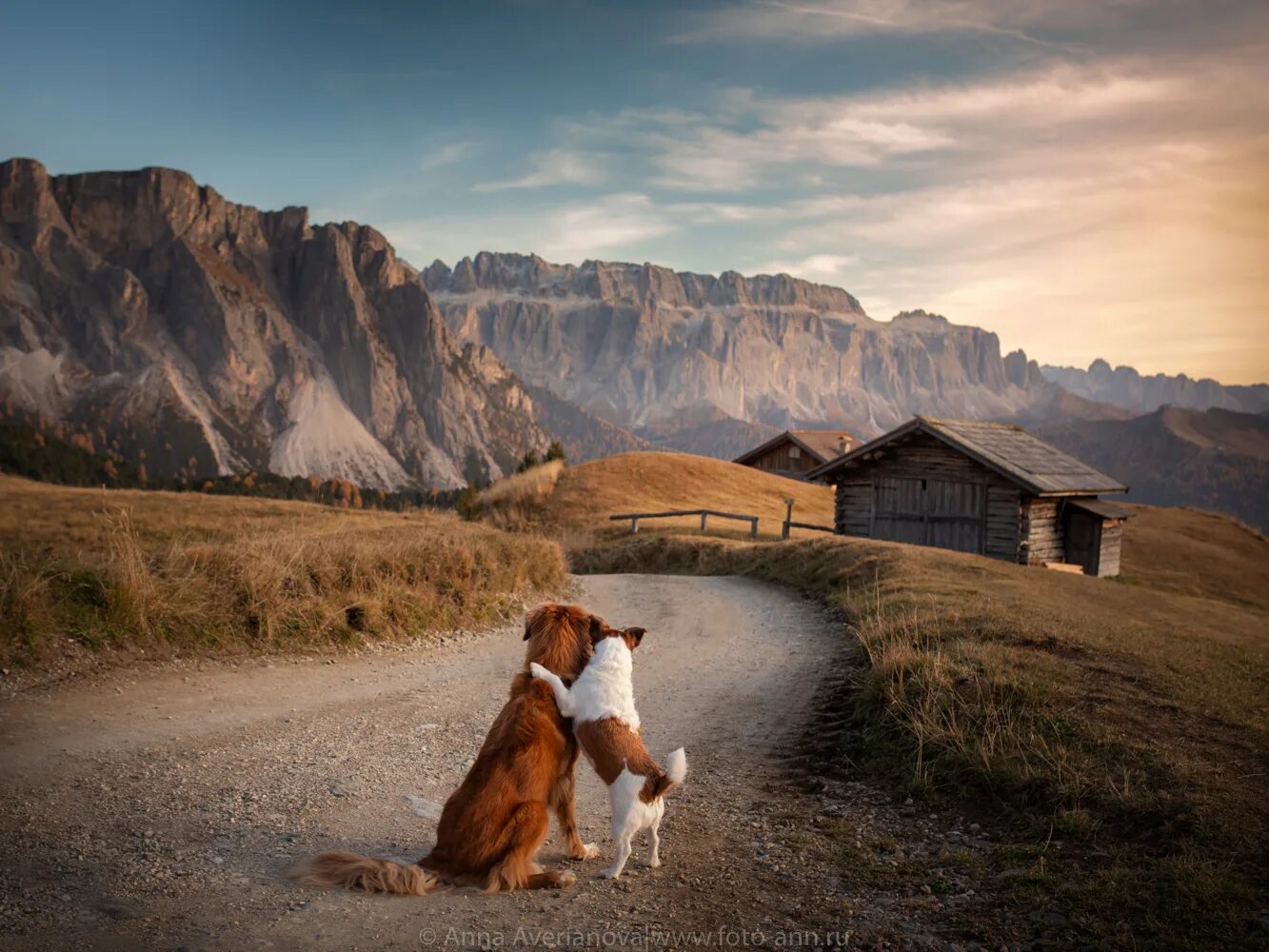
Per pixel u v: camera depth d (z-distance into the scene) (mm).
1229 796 5586
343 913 4160
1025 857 5125
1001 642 9812
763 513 42844
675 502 42844
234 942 3812
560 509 39625
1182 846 4961
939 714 7250
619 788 4840
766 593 18531
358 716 8383
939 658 8477
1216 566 35406
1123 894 4473
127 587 9414
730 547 25234
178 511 29578
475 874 4570
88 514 26922
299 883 4492
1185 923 4191
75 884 4379
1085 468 29469
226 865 4805
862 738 7656
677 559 26125
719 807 6430
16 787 5715
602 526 35938
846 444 63906
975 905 4566
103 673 8453
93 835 5094
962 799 6184
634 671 11547
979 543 27375
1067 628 11031
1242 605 30469
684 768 4812
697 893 4723
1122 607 16234
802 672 10734
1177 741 6746
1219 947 3967
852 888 4840
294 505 35281
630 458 49812
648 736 8562
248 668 9547
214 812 5695
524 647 12156
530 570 16766
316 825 5641
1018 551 26469
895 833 5781
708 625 14938
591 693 5105
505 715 4957
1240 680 9523
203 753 6867
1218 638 13836
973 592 14156
